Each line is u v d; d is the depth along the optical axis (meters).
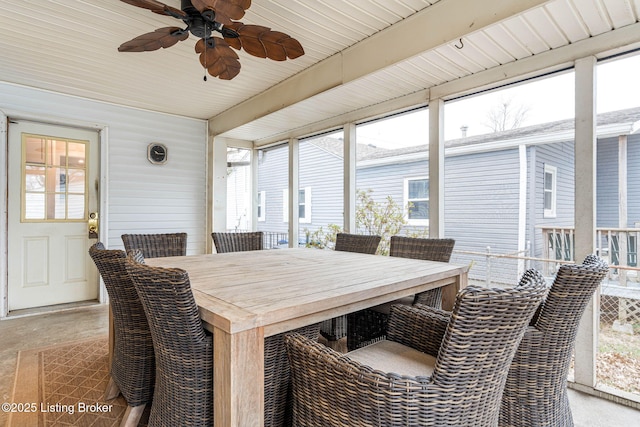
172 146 4.69
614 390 2.15
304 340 1.20
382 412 0.96
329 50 2.86
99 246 1.94
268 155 8.09
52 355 2.64
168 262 2.27
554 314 1.43
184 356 1.22
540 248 5.32
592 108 2.24
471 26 2.09
